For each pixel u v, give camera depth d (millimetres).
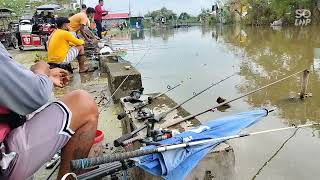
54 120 2217
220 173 2832
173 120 3611
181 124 3514
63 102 2295
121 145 3031
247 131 5109
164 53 13812
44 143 2162
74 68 9625
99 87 7215
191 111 6148
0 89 1982
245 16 40719
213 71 9812
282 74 9375
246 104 6594
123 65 7277
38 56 10656
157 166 2570
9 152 2068
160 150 2562
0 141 2029
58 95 6707
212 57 12570
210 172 2807
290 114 6012
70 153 2338
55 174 3383
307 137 4938
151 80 8773
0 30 16641
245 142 4762
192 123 3545
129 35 27203
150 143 2789
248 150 4535
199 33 28781
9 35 15438
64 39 7941
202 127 3141
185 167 2623
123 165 2518
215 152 2781
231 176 2869
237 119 3510
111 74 6281
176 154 2627
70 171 2287
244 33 26531
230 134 3133
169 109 4020
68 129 2248
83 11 12414
